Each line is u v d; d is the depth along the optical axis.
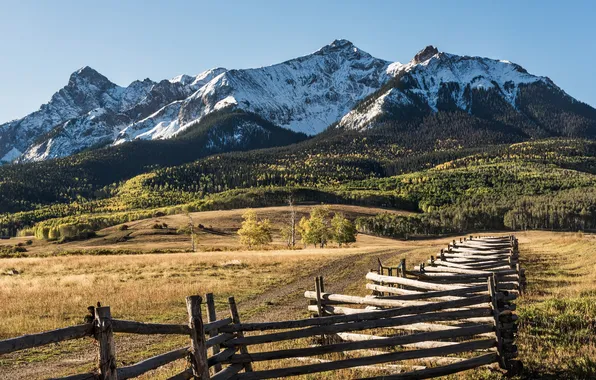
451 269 18.27
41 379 10.96
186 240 118.00
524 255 34.06
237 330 8.41
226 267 35.28
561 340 10.24
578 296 14.82
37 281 27.59
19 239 154.12
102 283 26.52
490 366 9.06
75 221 175.50
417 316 9.06
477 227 143.12
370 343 8.77
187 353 7.25
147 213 184.50
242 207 182.38
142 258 45.25
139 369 6.20
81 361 12.45
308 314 17.86
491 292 9.22
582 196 153.12
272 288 25.08
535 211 138.75
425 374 8.53
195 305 7.27
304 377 8.95
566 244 41.31
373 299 11.03
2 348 4.68
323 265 35.25
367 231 137.50
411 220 141.88
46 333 5.14
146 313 18.45
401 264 16.66
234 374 8.08
